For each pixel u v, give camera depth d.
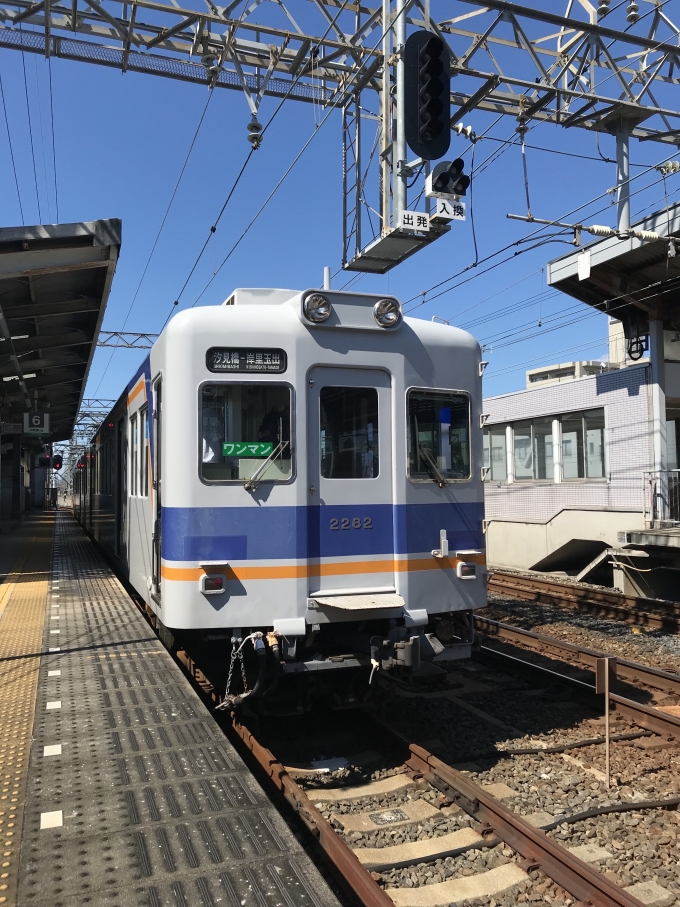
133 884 2.71
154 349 5.77
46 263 10.16
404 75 7.31
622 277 14.06
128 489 8.57
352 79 10.07
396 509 5.37
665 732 5.85
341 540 5.19
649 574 14.45
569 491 17.08
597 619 11.16
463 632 5.81
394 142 8.80
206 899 2.61
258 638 4.87
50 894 2.63
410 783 4.84
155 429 5.74
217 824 3.19
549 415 17.86
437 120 7.18
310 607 5.01
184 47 10.54
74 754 4.03
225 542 4.89
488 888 3.63
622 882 3.71
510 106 11.99
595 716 6.34
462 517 5.68
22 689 5.38
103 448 14.10
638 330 15.22
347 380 5.30
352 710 6.20
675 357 15.00
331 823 4.29
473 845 4.00
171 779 3.68
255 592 4.92
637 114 11.15
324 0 10.14
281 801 4.38
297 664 4.95
